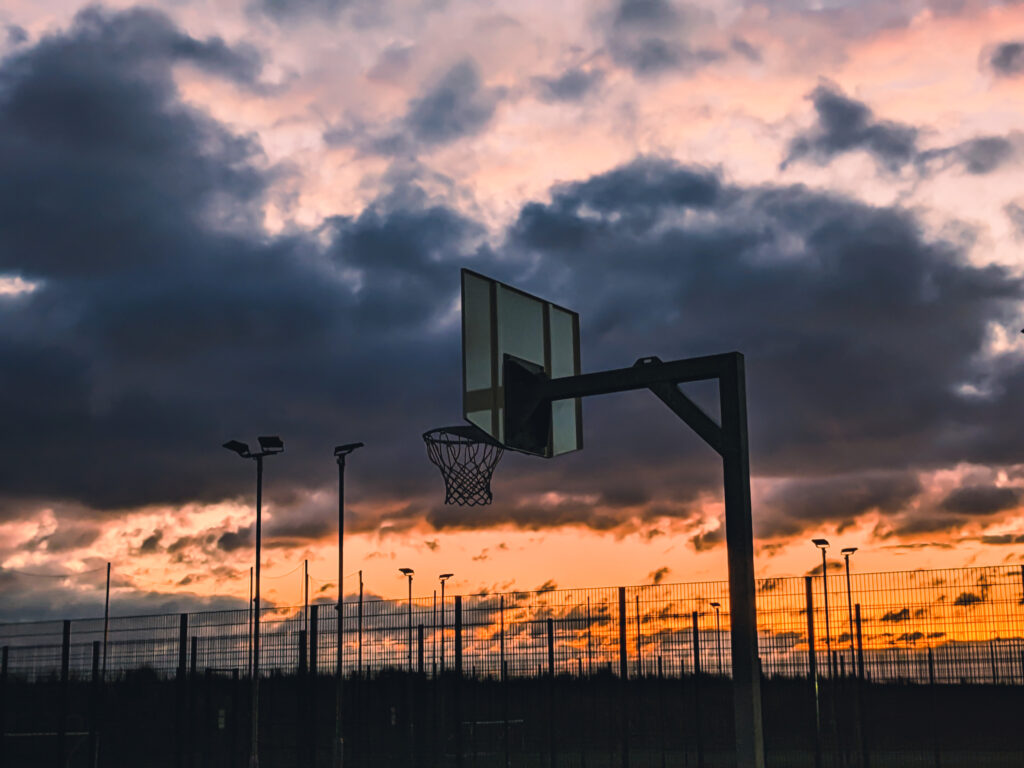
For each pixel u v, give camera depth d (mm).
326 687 25609
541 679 22516
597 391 10742
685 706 21266
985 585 17234
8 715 27891
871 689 18562
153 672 26781
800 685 19344
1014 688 17000
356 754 24594
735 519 9242
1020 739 16875
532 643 22734
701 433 9578
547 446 12203
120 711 26891
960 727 17484
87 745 27156
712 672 20828
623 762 20906
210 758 25734
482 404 11148
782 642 19484
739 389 9516
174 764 25594
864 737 18547
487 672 23062
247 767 25797
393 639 24391
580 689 22125
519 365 11641
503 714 24828
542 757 22156
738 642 8992
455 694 23031
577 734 22141
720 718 21609
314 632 25469
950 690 17656
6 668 28188
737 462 9336
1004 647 17094
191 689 25844
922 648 17984
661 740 21188
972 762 17125
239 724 26219
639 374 10094
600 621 22078
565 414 12742
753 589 9125
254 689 24844
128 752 26562
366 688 24625
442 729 23531
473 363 11172
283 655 25750
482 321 11438
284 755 25484
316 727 24422
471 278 11422
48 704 27422
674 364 9852
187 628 26531
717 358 9609
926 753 17750
